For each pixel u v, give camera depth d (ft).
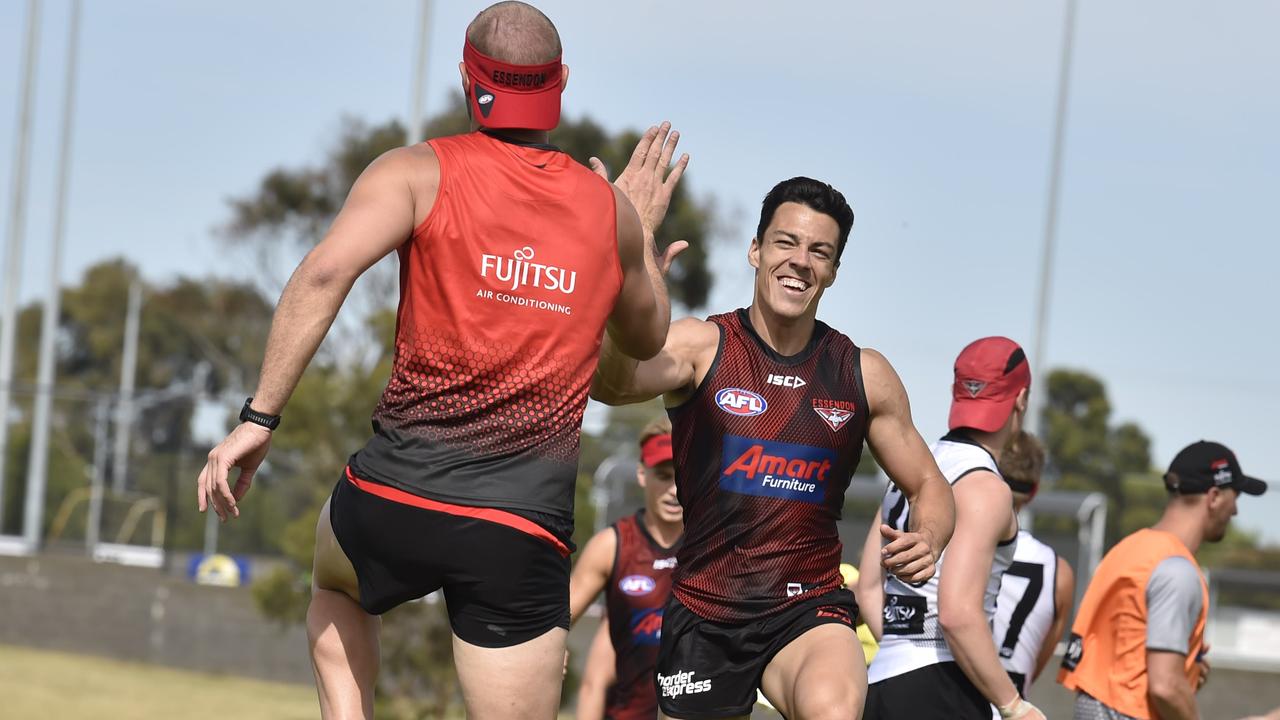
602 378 47.70
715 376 50.14
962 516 55.11
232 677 220.23
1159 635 65.46
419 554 38.32
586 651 193.47
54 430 279.90
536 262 38.55
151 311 643.04
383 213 37.11
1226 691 180.45
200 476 36.24
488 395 38.34
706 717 51.11
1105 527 190.39
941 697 56.75
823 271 49.73
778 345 50.80
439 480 38.11
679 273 417.28
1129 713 66.54
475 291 38.14
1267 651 193.57
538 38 39.58
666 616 52.39
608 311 40.04
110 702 184.75
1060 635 69.97
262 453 36.73
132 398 270.87
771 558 50.21
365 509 38.65
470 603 39.06
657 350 44.37
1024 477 63.00
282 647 222.48
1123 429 528.63
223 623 225.76
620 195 40.86
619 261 40.22
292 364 36.11
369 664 41.60
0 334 358.02
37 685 194.29
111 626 231.30
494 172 38.75
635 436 203.31
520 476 38.58
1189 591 65.57
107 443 276.00
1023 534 65.21
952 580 54.24
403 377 38.70
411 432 38.40
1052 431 524.11
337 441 178.60
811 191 49.83
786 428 49.78
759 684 50.80
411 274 38.34
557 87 39.99
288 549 175.73
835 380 50.26
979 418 58.23
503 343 38.22
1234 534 201.16
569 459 39.50
